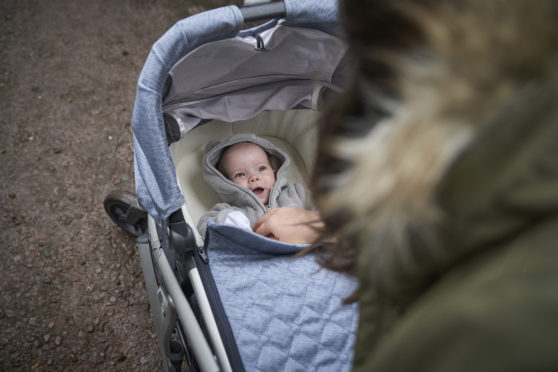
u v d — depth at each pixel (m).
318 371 0.90
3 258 1.58
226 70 1.22
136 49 2.16
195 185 1.50
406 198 0.30
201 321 1.05
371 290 0.42
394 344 0.33
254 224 1.40
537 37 0.26
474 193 0.27
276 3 0.99
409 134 0.29
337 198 0.36
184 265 1.02
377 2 0.31
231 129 1.56
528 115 0.25
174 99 1.25
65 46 2.10
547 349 0.23
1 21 2.13
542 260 0.23
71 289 1.56
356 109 0.38
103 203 1.70
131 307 1.56
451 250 0.30
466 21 0.27
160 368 1.46
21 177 1.75
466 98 0.27
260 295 0.98
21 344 1.44
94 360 1.45
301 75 1.34
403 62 0.30
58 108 1.93
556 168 0.24
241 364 0.87
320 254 0.65
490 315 0.24
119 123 1.94
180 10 2.32
